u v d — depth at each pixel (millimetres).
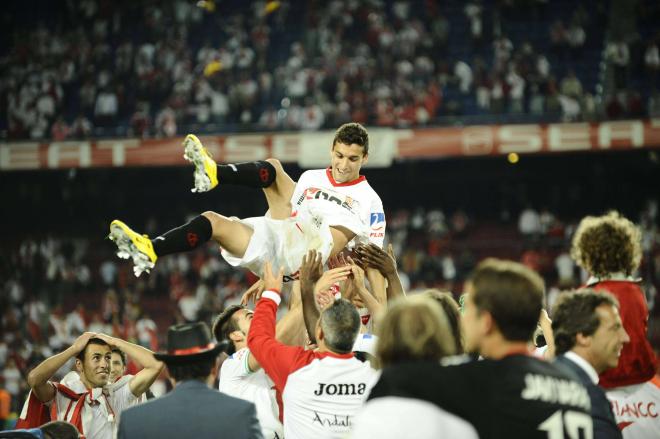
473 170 50531
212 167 9648
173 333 7867
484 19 52031
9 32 55188
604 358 7406
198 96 47562
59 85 50781
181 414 7465
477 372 6059
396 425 5574
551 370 6273
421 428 5586
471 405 5922
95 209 52688
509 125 42625
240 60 49656
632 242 8812
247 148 43531
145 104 48469
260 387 10922
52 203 52625
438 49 50250
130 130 46781
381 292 9906
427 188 51281
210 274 43000
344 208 10570
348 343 8430
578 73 50062
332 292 10219
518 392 6031
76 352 11430
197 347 7789
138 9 54281
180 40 51906
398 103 46156
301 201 10789
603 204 49344
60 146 45312
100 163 45031
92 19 54219
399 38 48812
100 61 51781
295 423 8531
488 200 50938
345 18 51125
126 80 51094
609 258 8742
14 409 34125
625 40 49906
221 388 10992
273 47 52438
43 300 44500
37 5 55281
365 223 10820
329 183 10984
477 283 6453
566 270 41531
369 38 49688
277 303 9070
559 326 7504
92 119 49656
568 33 50688
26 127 48656
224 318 11359
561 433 5996
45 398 11430
